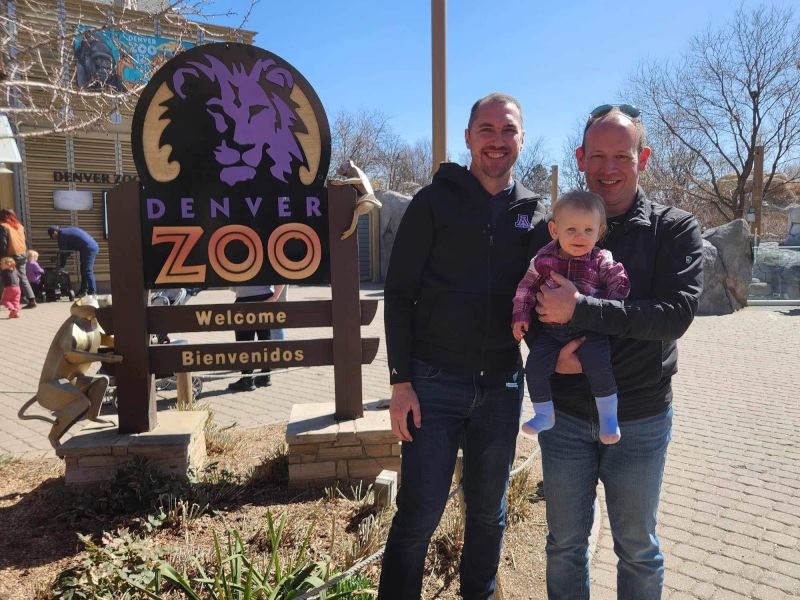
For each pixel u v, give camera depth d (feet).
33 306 47.11
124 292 12.94
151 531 10.54
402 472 8.19
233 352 13.44
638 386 7.34
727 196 92.94
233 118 13.25
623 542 7.70
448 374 8.06
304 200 13.64
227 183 13.32
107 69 17.10
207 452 15.65
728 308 43.93
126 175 56.65
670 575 10.83
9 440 17.37
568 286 6.93
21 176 52.21
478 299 7.98
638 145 7.46
